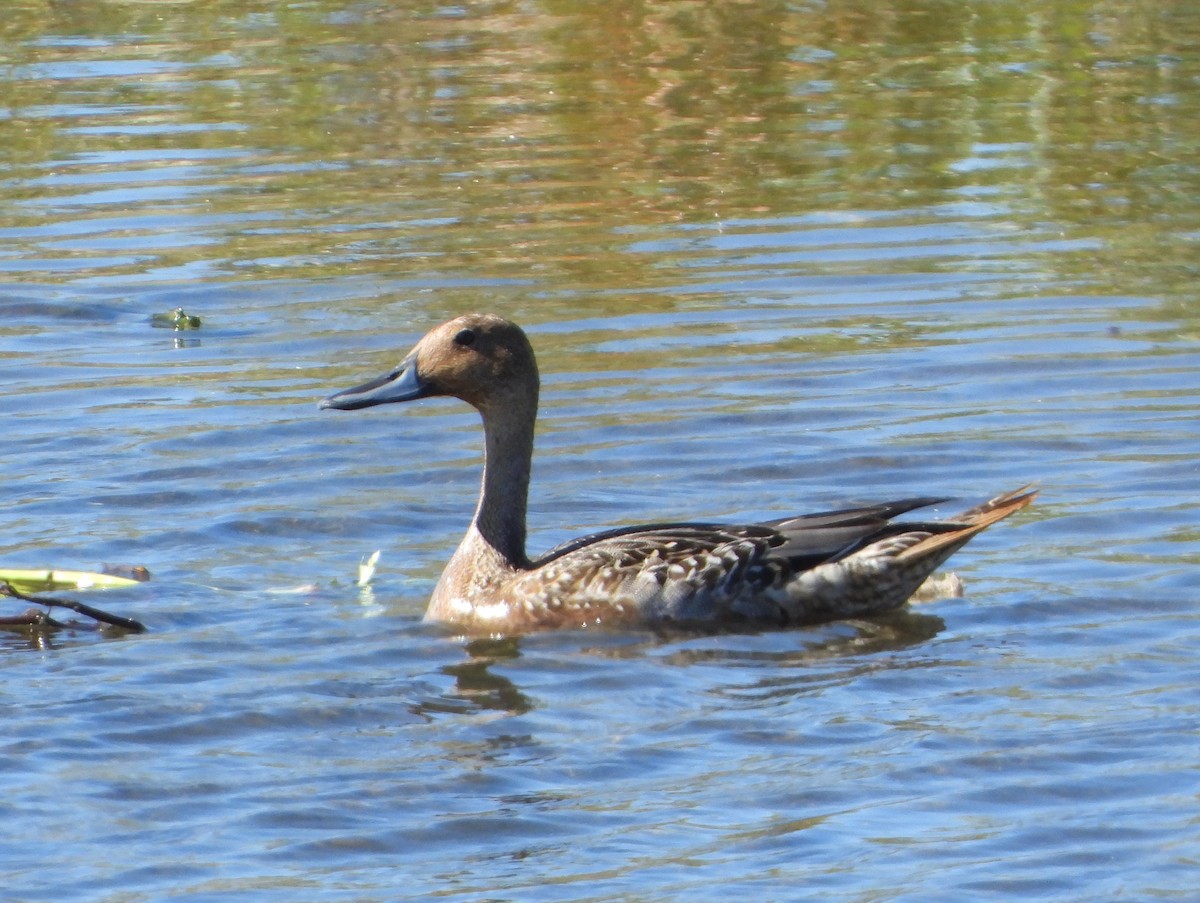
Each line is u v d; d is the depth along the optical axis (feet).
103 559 43.62
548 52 91.35
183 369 56.80
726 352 57.11
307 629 39.83
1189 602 39.83
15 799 31.89
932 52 91.71
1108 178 74.49
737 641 39.11
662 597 40.09
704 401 53.21
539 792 32.19
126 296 63.16
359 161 76.84
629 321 59.82
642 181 74.49
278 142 78.95
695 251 66.80
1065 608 39.88
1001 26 95.86
